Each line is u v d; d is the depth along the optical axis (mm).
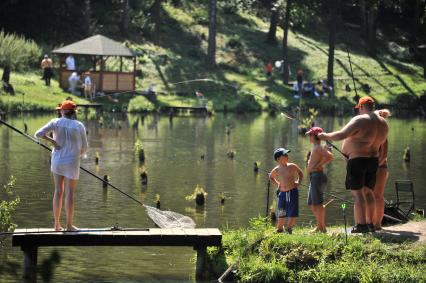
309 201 21094
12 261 20953
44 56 75562
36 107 64812
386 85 94438
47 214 26938
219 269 19547
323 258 18859
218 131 58375
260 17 111688
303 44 104062
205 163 41031
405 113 84812
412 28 117250
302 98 83562
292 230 21312
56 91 71250
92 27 92062
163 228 20875
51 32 89625
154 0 104062
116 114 68125
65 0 91750
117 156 42812
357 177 20234
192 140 51812
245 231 21031
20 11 88875
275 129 61125
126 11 94000
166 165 39938
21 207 28031
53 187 32312
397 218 23875
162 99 77188
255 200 30750
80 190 31875
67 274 19922
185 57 92812
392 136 58312
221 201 30297
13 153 42219
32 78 74312
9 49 75250
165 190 32625
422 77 99938
